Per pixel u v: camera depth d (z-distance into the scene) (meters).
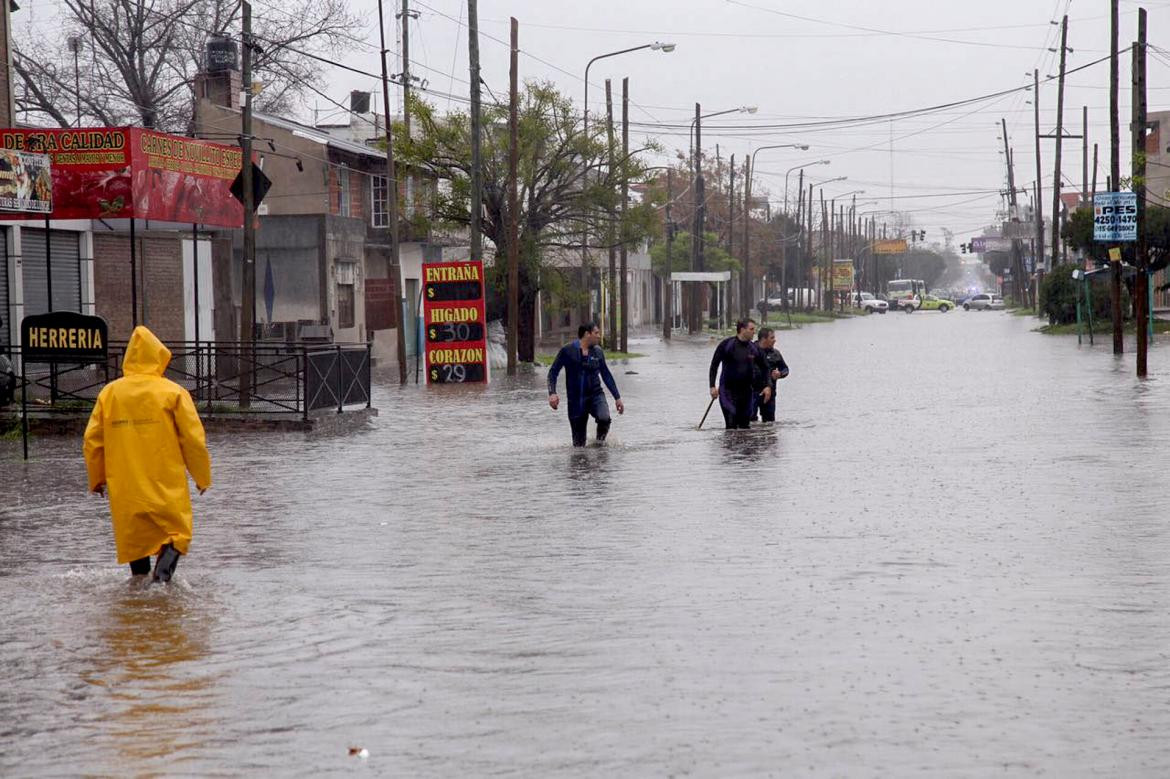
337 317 63.47
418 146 68.00
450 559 15.84
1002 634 11.45
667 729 9.00
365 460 27.30
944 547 15.66
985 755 8.36
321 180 68.06
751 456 25.77
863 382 49.06
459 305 55.25
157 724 9.40
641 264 125.31
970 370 55.44
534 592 13.74
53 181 36.78
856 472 22.95
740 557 15.37
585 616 12.55
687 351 84.06
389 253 72.56
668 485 21.92
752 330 31.16
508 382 55.44
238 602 13.56
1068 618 12.01
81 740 9.08
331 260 62.31
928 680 10.07
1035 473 22.25
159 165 37.88
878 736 8.76
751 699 9.66
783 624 11.98
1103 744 8.54
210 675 10.69
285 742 8.92
